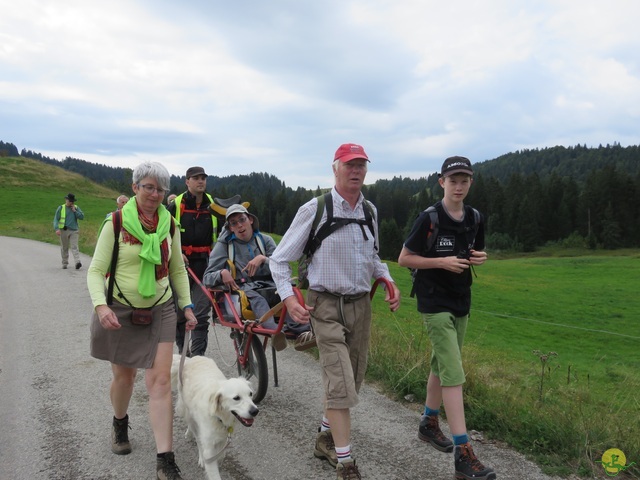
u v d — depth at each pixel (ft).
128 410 15.81
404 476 12.03
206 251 20.10
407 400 16.56
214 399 11.07
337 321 11.68
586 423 13.92
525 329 63.21
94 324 11.84
